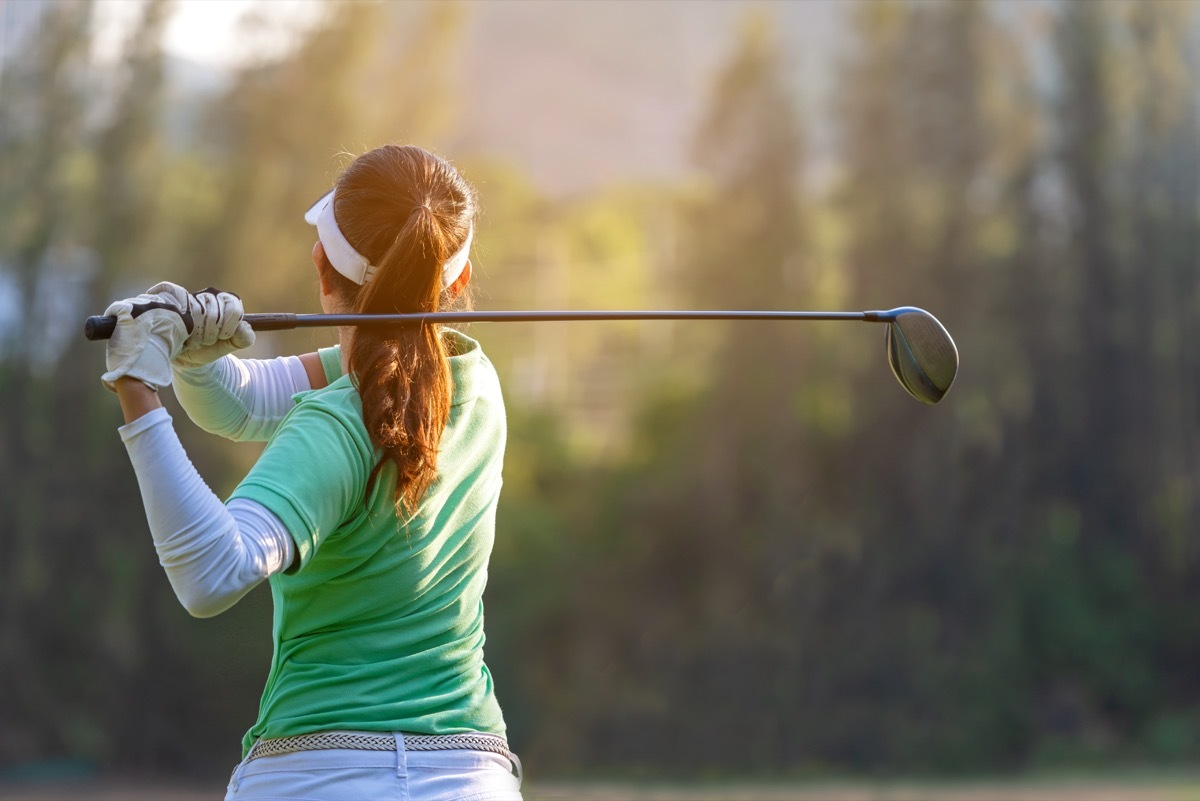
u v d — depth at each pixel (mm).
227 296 3900
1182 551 41500
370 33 41750
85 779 34312
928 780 37344
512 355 45281
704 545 42562
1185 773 36375
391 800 3832
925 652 40406
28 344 37219
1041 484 41625
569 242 45875
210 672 35281
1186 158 42750
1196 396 42156
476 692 4105
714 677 41281
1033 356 42156
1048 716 40031
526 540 43188
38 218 37781
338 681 3900
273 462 3764
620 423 44812
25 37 38594
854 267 43281
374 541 3918
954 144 43125
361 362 3988
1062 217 43000
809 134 44562
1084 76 42969
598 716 41219
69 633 35781
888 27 43812
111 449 37156
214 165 39938
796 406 42688
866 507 41719
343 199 4262
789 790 33781
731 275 44312
